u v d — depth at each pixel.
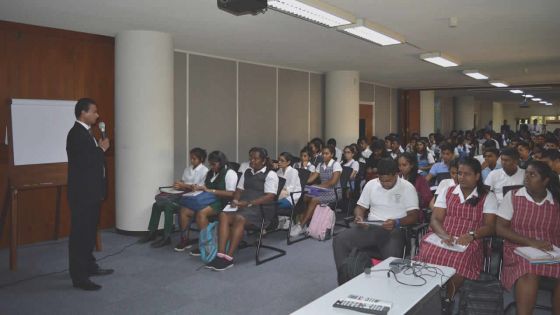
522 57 7.11
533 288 2.64
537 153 4.64
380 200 3.61
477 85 11.48
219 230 4.22
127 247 4.92
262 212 4.38
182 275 4.03
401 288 2.20
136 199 5.33
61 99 5.30
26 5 4.22
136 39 5.24
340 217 6.42
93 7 4.29
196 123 6.89
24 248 4.95
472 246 2.92
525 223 2.89
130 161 5.31
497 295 2.61
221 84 7.23
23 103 4.42
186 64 6.70
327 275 4.05
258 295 3.57
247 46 6.27
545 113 22.80
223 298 3.50
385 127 11.70
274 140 8.24
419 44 6.05
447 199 3.15
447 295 2.85
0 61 4.84
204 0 4.06
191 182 5.25
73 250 3.65
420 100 12.89
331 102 8.79
